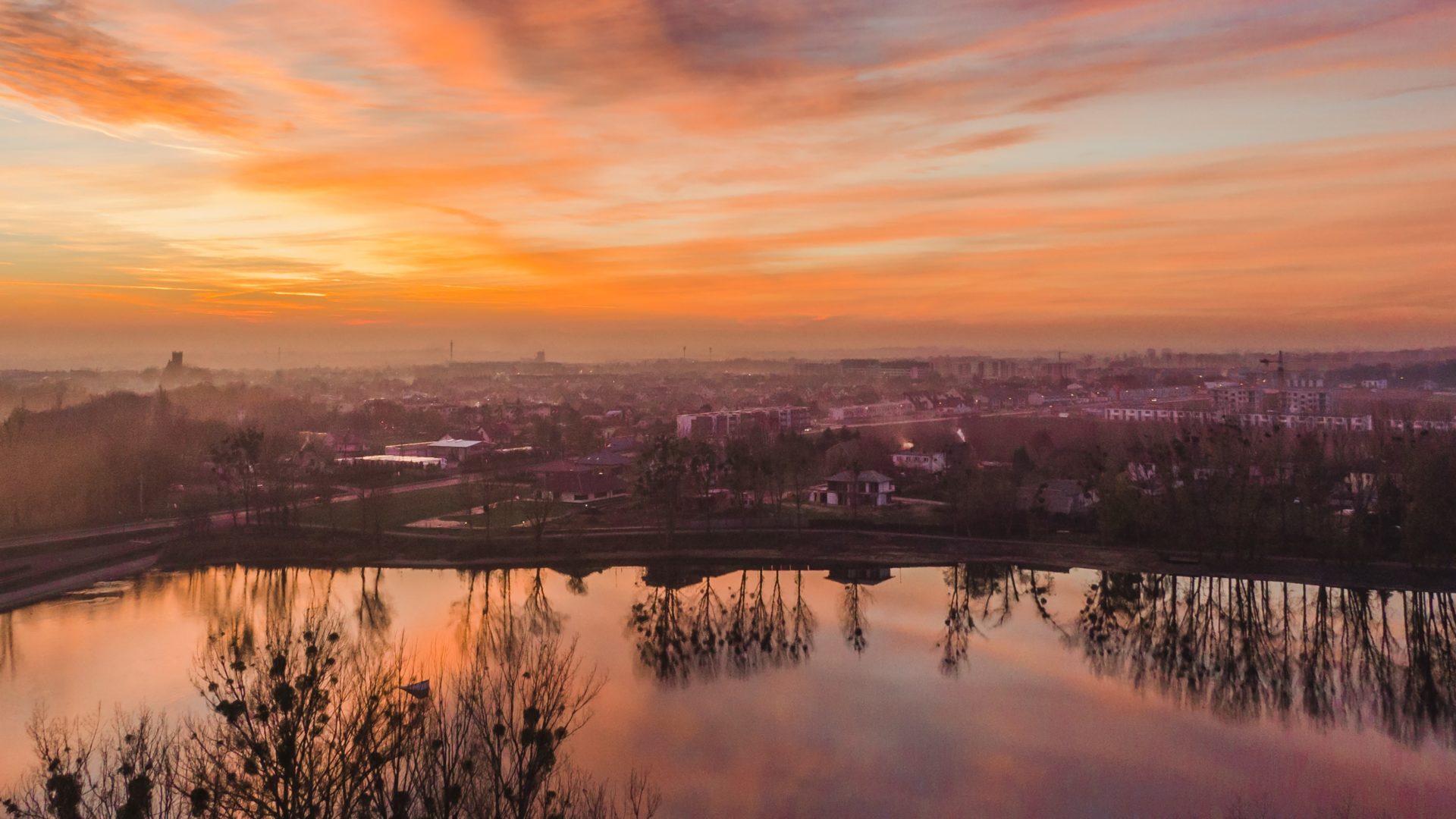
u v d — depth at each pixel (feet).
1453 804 206.80
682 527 497.05
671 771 216.33
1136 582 408.05
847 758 226.99
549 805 149.18
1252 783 216.33
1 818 155.02
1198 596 386.11
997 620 354.95
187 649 305.32
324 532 479.00
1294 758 230.07
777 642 326.44
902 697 271.28
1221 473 465.06
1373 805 205.77
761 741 236.02
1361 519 425.28
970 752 231.30
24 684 272.10
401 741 127.65
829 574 429.38
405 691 170.50
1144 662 305.32
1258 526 427.74
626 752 227.61
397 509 545.85
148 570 436.76
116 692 261.24
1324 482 445.78
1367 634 335.47
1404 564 410.11
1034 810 201.87
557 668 233.14
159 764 143.13
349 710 153.48
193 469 631.15
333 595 388.98
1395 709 265.13
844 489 558.15
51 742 202.39
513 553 454.81
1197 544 436.76
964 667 298.15
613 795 201.46
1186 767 225.76
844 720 251.80
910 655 312.09
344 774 117.50
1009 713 257.75
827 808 199.72
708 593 395.75
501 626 341.82
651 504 504.02
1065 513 503.61
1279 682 287.48
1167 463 481.87
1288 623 348.18
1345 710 264.31
